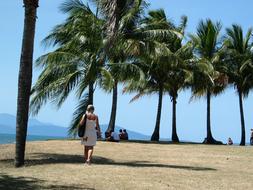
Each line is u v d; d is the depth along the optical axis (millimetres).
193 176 14961
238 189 12984
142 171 15523
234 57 46250
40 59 30766
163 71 41625
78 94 31125
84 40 31625
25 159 18672
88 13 32781
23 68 16812
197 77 43438
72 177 13922
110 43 26812
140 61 36281
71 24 32531
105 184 12844
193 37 44812
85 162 17406
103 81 30969
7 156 19578
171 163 18828
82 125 17078
